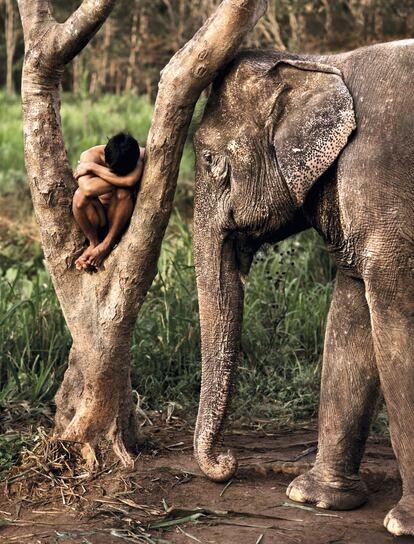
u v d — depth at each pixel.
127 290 6.74
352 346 6.57
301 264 10.70
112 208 6.70
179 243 12.21
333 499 6.46
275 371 9.10
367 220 5.88
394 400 6.04
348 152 5.91
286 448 7.53
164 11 24.17
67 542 5.83
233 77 6.22
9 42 26.28
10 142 17.97
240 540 5.86
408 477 6.06
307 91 6.05
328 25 16.11
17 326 9.02
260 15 6.13
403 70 5.90
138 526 6.06
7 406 7.96
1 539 5.93
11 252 12.90
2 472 6.73
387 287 5.95
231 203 6.31
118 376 6.91
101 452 6.91
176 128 6.38
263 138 6.14
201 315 6.57
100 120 19.44
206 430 6.51
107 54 24.88
